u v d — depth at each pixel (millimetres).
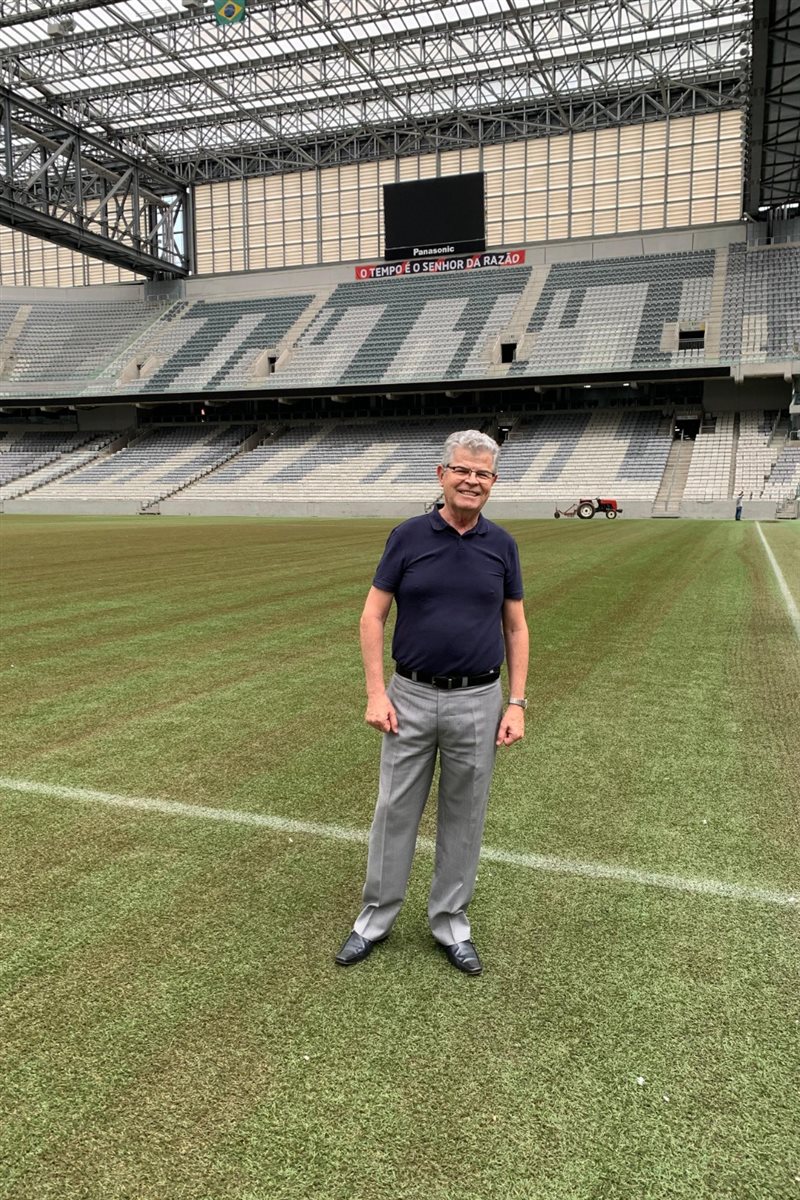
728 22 30125
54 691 5816
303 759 4438
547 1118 1906
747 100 26984
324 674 6344
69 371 46812
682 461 36500
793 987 2447
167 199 48406
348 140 41750
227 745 4664
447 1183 1721
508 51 31516
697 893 3021
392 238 42000
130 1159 1771
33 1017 2248
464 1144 1824
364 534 22938
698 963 2570
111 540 20391
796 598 10258
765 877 3152
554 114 40281
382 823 2541
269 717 5211
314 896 2975
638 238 40719
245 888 3025
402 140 42406
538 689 5953
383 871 2559
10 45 30547
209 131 40906
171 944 2633
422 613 2357
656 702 5621
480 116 39844
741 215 39156
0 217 35844
